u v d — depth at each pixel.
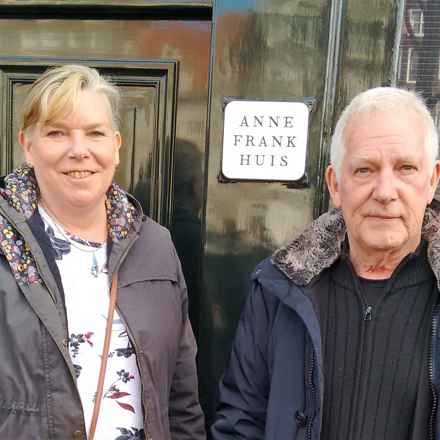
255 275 1.21
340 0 1.45
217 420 1.24
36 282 1.08
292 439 1.10
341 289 1.14
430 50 1.47
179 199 1.70
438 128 1.48
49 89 1.11
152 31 1.67
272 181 1.50
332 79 1.47
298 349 1.13
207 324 1.57
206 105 1.66
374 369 1.07
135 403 1.16
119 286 1.18
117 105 1.22
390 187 1.02
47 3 1.64
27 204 1.15
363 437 1.05
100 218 1.23
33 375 1.06
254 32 1.48
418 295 1.09
